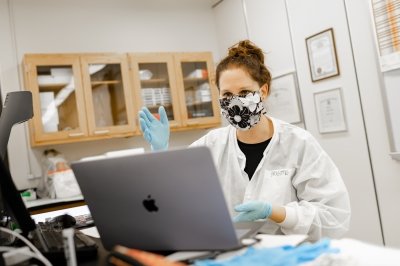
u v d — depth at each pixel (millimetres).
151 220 808
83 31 3547
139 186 781
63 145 3387
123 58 3348
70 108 3137
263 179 1389
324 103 2805
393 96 2287
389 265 658
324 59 2762
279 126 1447
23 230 894
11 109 1147
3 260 801
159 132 1451
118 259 755
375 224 2502
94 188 852
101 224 898
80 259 840
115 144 3598
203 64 3781
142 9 3840
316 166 1326
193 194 729
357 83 2529
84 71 3178
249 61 1368
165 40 3934
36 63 3008
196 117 3680
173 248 817
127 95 3336
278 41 3240
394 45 2246
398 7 2205
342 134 2686
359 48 2488
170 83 3557
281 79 3225
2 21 3217
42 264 823
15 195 812
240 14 3742
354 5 2496
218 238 750
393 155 2312
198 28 4102
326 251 728
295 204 1208
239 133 1475
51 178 2979
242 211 1058
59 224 1259
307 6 2893
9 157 3172
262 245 822
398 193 2346
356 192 2617
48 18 3404
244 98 1347
